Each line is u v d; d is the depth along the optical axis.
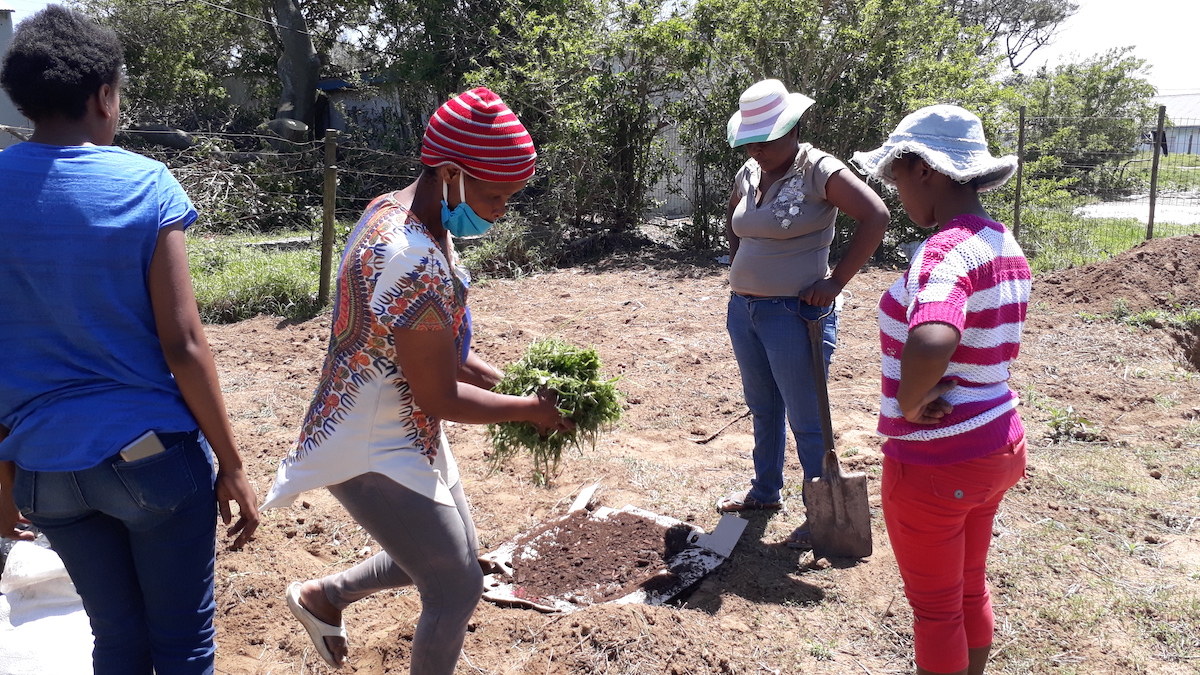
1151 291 7.71
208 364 2.22
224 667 3.22
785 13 11.25
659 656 3.05
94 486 2.13
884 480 2.55
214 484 2.38
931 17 12.08
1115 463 4.77
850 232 11.45
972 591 2.64
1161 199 18.39
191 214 2.25
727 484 4.61
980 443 2.34
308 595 2.91
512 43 15.31
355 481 2.38
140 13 20.25
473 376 2.78
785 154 3.71
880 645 3.24
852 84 11.69
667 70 12.02
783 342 3.80
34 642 3.06
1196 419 5.41
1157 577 3.63
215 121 21.09
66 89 2.11
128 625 2.37
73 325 2.07
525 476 4.72
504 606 3.47
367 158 17.05
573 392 2.78
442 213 2.38
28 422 2.10
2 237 2.02
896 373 2.46
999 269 2.32
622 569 3.69
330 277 8.70
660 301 8.86
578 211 12.36
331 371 2.39
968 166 2.36
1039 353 6.66
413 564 2.42
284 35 19.02
